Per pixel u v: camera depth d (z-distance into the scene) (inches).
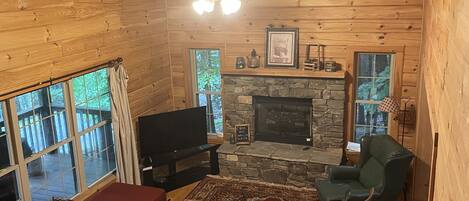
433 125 105.6
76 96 205.2
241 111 269.4
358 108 259.1
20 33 167.0
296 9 250.1
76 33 197.5
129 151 231.3
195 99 293.4
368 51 242.4
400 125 245.3
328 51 250.1
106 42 219.1
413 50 233.0
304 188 246.5
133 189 200.8
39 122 184.2
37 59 176.1
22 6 167.0
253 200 233.9
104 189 201.6
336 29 245.1
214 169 269.7
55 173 195.9
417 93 228.5
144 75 257.3
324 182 218.2
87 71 204.8
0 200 170.6
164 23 277.1
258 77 259.0
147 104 262.8
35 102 181.8
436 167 90.7
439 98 89.7
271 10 255.4
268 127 268.4
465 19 54.1
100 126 222.8
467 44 51.2
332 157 246.1
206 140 268.4
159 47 272.7
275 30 256.7
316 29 249.1
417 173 199.5
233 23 265.7
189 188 253.4
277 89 256.7
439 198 76.1
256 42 263.7
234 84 266.1
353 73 247.8
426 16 183.9
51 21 182.2
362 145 219.0
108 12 219.3
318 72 245.1
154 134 247.9
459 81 57.2
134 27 243.1
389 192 201.0
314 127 256.1
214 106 290.0
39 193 188.4
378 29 237.0
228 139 276.8
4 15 159.3
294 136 263.6
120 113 223.5
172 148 256.1
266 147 263.7
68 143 201.2
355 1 237.0
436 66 104.3
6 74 161.9
